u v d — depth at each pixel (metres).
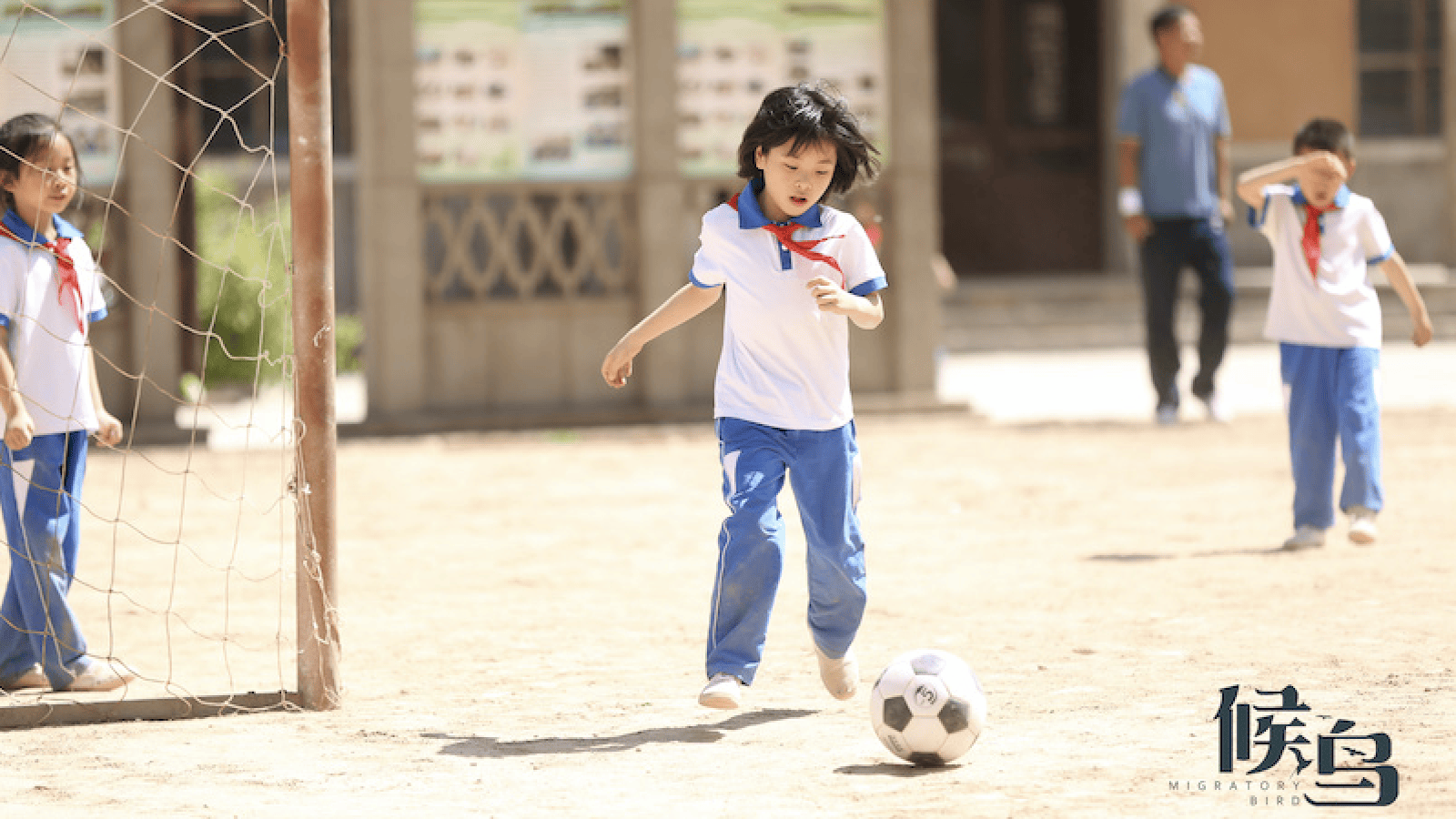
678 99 35.31
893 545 21.59
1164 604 17.19
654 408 35.56
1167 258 33.81
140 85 33.16
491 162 34.88
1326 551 19.94
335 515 13.98
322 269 13.91
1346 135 20.11
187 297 39.84
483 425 34.72
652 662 15.38
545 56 34.91
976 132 58.78
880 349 36.53
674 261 35.56
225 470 29.69
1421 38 56.41
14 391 13.93
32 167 14.32
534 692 14.26
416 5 34.22
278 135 49.59
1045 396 41.03
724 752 12.05
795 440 12.89
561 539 22.77
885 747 11.66
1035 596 17.91
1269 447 30.38
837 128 12.46
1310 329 19.94
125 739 12.97
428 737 12.73
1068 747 11.86
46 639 14.53
